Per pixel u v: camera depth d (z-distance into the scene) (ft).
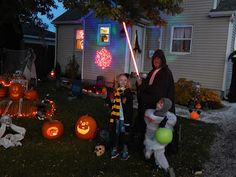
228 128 26.76
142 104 16.48
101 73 51.60
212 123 28.09
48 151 16.76
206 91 39.24
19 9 43.37
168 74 15.72
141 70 52.80
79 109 29.07
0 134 17.53
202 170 15.90
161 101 14.24
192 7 46.98
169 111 15.38
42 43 80.38
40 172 13.97
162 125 14.29
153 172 14.85
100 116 26.32
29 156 15.80
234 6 44.29
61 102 32.71
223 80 44.98
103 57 51.03
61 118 24.77
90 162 15.55
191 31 47.67
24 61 40.47
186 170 15.60
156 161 15.06
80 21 54.13
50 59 69.31
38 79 55.31
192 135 22.68
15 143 17.38
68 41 62.75
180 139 20.72
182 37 48.75
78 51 60.85
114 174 14.29
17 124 21.84
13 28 51.72
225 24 44.21
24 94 26.43
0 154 15.80
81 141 18.89
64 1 28.71
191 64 47.85
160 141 13.94
